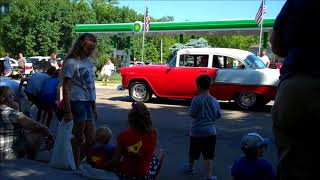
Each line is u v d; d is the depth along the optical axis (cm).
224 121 1216
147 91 1600
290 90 202
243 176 416
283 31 218
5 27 4856
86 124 567
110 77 2953
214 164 749
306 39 202
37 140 618
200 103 639
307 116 197
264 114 1359
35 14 4566
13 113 596
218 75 1469
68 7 4669
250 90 1431
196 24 3089
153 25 3247
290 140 204
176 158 784
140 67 1600
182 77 1513
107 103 1616
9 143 595
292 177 203
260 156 421
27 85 904
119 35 3694
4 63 1609
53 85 894
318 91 195
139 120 472
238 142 932
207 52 1496
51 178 504
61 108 570
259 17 2591
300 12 204
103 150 532
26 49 4656
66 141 548
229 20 2969
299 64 204
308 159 199
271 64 2044
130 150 472
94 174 507
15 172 527
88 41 558
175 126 1116
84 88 559
